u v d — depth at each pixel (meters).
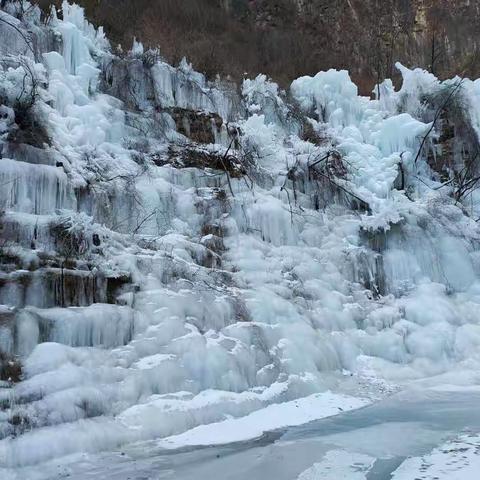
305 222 15.80
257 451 6.95
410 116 20.67
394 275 15.66
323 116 22.53
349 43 34.12
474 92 21.14
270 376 9.95
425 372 12.34
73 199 11.51
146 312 9.51
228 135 17.86
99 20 24.23
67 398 7.20
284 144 19.56
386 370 12.02
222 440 7.46
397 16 35.88
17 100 11.98
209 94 19.70
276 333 11.04
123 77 17.31
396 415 8.88
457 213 17.59
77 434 6.84
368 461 6.48
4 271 8.53
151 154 15.28
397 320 13.80
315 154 18.08
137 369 8.42
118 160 13.48
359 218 17.14
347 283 14.51
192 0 30.41
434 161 20.94
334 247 15.41
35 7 16.55
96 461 6.54
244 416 8.61
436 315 13.88
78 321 8.44
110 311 8.88
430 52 34.28
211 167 15.89
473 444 6.98
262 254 13.66
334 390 10.55
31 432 6.65
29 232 9.55
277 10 33.66
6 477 5.91
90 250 9.89
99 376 7.95
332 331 12.52
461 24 36.62
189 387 8.71
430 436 7.49
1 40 14.01
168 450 7.00
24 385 7.14
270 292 12.09
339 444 7.22
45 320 8.18
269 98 21.03
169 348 9.09
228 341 9.84
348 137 20.38
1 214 9.49
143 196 12.88
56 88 13.88
